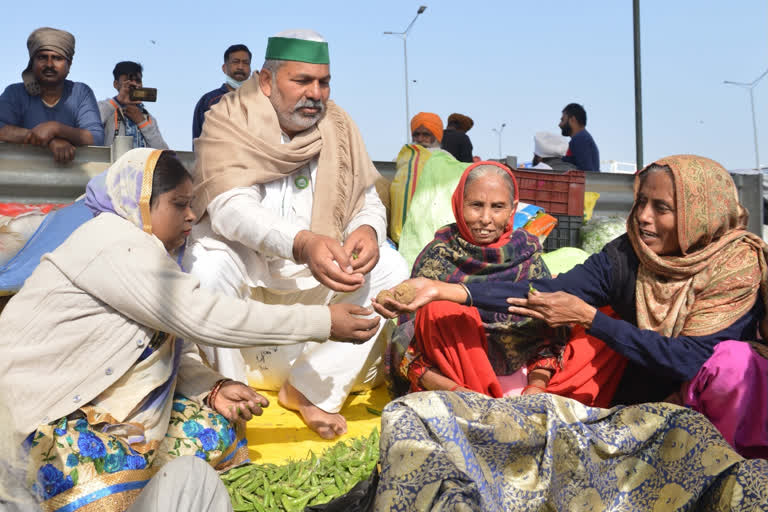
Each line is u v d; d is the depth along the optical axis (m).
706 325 3.01
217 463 2.87
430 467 1.85
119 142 4.73
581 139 9.24
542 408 2.13
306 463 3.07
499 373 3.42
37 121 5.35
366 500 2.19
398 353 3.53
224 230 3.44
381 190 5.32
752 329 3.07
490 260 3.42
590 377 3.18
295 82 3.60
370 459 3.07
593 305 3.28
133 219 2.54
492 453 2.05
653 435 2.07
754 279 3.02
